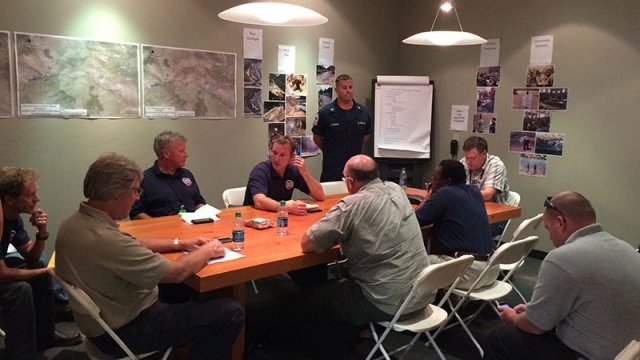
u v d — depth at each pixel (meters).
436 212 2.80
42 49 3.42
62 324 2.98
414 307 2.32
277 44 4.67
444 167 2.91
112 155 1.89
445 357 2.73
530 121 4.63
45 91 3.46
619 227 4.12
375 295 2.31
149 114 3.95
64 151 3.59
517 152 4.76
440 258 2.79
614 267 1.76
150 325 1.92
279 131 4.81
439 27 5.30
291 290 3.62
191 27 4.10
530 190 4.69
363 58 5.39
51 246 3.60
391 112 5.30
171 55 4.01
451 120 5.30
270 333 2.90
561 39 4.36
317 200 3.50
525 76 4.64
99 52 3.66
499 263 2.64
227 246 2.37
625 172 4.05
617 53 4.02
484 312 3.32
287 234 2.61
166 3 3.94
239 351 2.36
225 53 4.33
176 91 4.08
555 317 1.84
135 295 1.89
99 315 1.81
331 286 2.52
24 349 2.31
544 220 2.04
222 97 4.36
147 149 3.99
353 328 2.96
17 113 3.37
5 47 3.28
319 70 5.03
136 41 3.82
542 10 4.46
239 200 3.59
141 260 1.82
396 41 5.68
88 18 3.59
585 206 1.91
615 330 1.75
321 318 2.55
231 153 4.50
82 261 1.79
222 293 2.32
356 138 4.56
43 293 2.60
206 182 4.37
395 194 2.42
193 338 2.01
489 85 4.93
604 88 4.12
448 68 5.27
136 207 3.09
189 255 2.03
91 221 1.82
